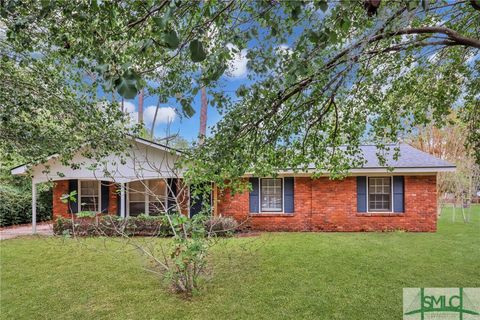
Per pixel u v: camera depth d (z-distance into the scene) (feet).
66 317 13.99
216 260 22.43
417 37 11.48
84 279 18.80
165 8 6.13
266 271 19.89
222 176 12.09
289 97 10.21
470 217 48.98
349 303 15.03
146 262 21.97
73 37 9.65
